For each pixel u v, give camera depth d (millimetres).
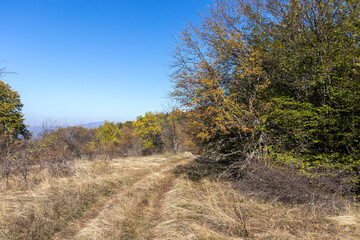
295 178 5719
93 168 10492
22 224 4719
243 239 3828
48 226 4840
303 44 7855
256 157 7109
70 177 8758
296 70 7832
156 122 22844
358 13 6688
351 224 4195
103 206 6254
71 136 13250
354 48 6656
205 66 7578
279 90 8688
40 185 7598
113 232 4383
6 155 8328
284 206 5449
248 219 4652
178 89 8055
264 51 8570
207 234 3992
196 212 5230
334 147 7031
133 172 10258
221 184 7605
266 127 7820
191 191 7105
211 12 8789
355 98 6012
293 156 7016
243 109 7695
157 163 13812
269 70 8414
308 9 7598
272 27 8812
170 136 22703
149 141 22906
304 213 4926
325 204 5215
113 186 8055
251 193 6117
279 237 3787
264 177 6176
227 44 7871
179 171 11133
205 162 13188
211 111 7234
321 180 5633
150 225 4938
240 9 9031
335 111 6672
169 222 4734
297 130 6992
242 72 7902
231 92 8547
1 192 6832
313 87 7531
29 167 8977
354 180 5801
